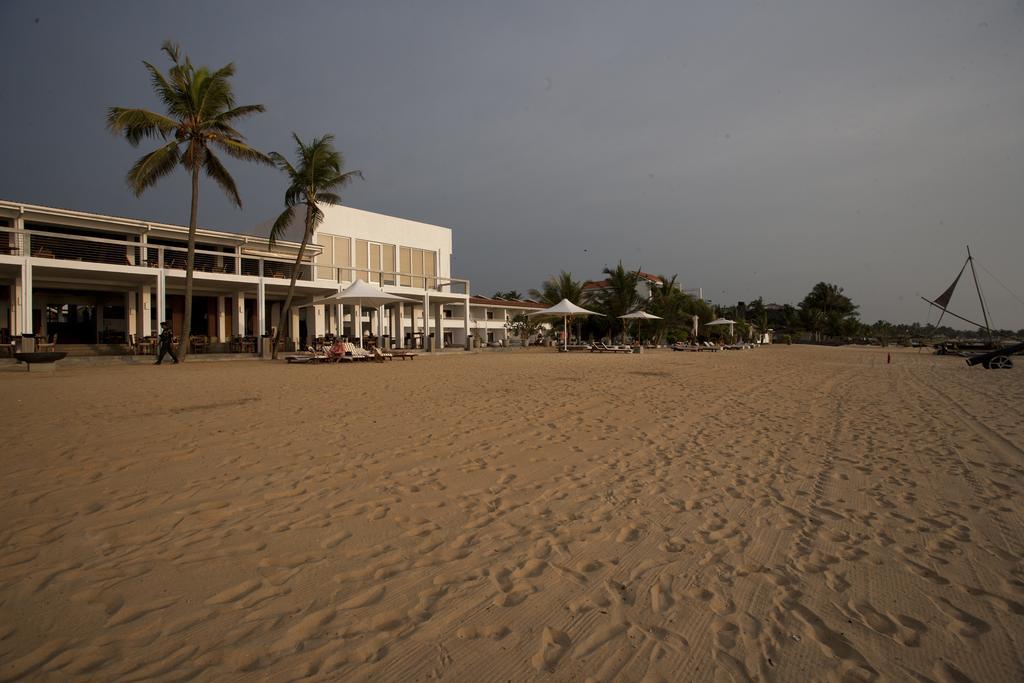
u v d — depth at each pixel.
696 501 3.94
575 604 2.52
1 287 22.25
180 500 3.83
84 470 4.53
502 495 4.04
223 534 3.26
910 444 5.89
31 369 14.91
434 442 5.75
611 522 3.52
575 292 38.31
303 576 2.76
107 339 24.47
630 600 2.56
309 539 3.21
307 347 28.00
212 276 22.55
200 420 6.88
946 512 3.74
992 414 8.05
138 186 18.23
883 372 17.11
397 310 30.39
